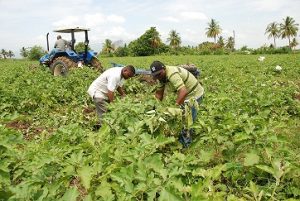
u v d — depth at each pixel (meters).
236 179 4.06
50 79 12.16
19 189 2.88
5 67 23.59
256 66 19.58
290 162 3.93
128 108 5.47
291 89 9.73
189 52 65.25
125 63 27.19
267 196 3.73
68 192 2.88
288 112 8.27
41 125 7.89
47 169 3.63
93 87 7.04
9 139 3.98
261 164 4.04
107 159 4.04
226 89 10.01
